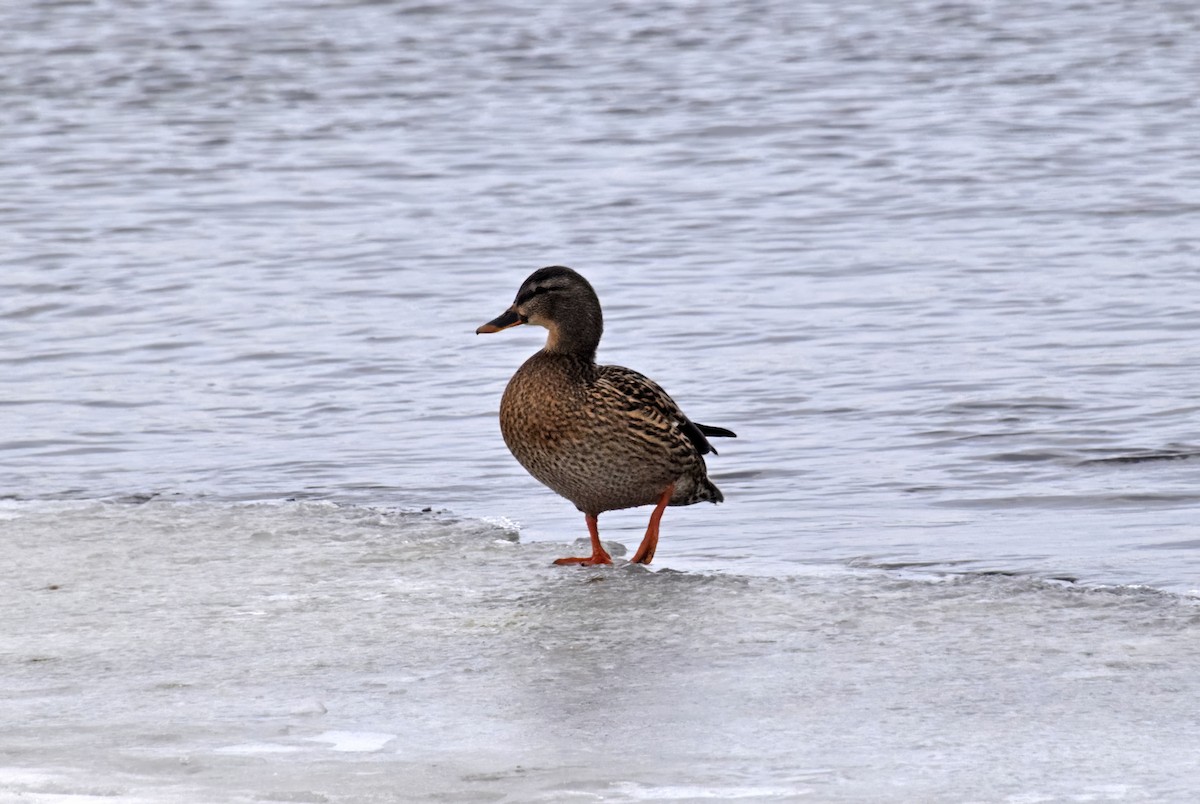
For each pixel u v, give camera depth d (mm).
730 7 54031
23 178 30031
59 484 13141
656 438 10461
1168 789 6523
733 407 15562
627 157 32094
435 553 10648
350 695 7859
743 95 39094
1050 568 10445
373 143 33844
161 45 46500
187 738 7262
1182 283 20625
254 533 11141
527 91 40156
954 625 8797
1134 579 10141
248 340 18594
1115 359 16891
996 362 16953
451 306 20391
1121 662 8078
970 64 43406
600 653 8445
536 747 7113
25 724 7461
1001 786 6590
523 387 10648
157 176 30328
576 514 12195
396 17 52062
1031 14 52031
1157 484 12547
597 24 50875
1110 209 25875
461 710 7621
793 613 9102
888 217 25891
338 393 16297
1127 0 54375
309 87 40781
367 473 13406
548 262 23016
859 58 44656
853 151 32281
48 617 9289
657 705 7641
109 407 15805
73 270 22547
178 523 11438
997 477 12922
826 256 23047
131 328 19266
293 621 9133
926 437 14258
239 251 23906
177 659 8461
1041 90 39156
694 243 24203
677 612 9180
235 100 39062
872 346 17891
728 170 30609
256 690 7945
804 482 13000
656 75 42188
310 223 26125
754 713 7508
